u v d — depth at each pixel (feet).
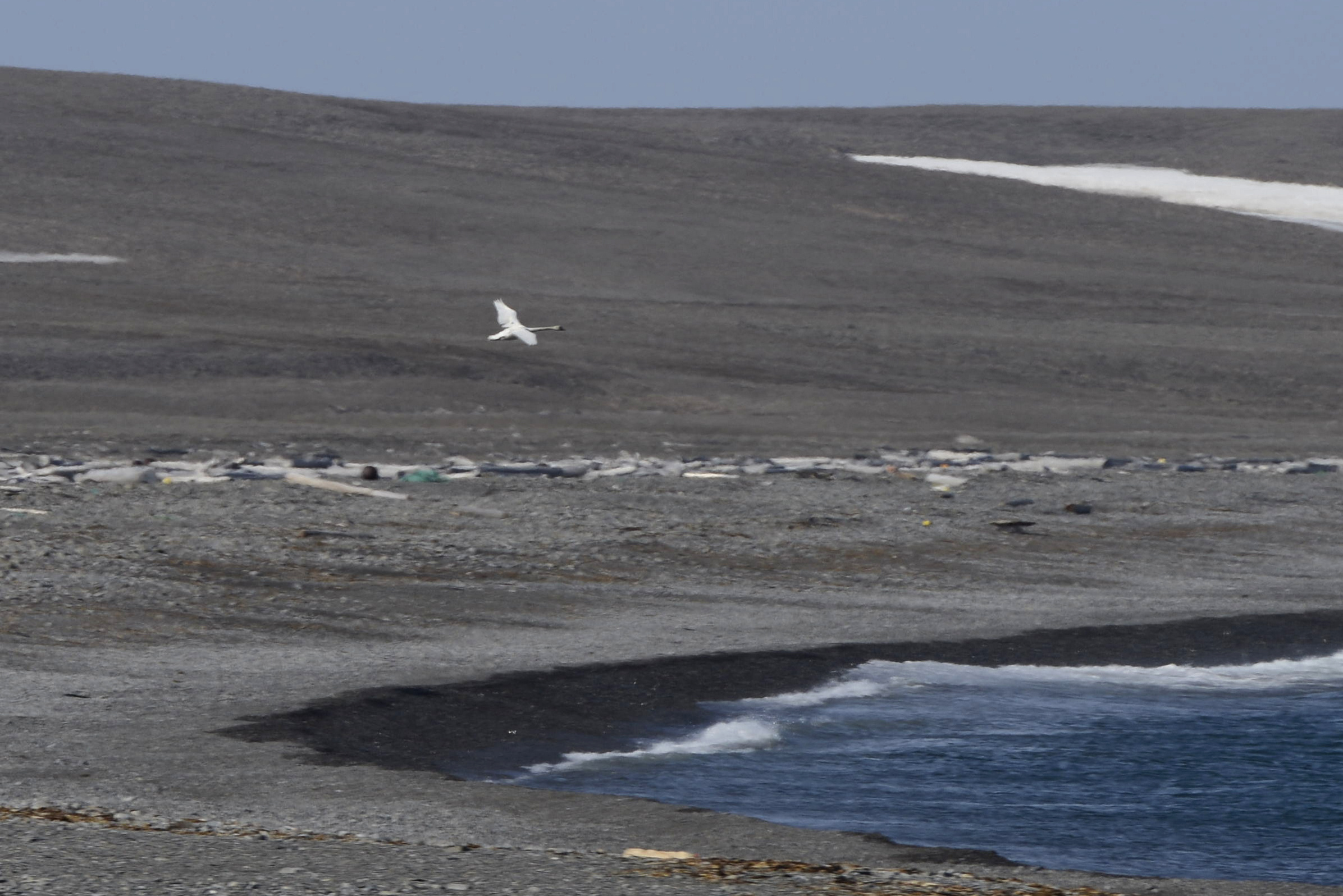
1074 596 269.03
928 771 162.40
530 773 150.41
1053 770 165.89
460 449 479.41
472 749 156.46
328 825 118.62
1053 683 206.08
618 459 455.22
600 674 191.93
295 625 216.74
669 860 106.32
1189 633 239.09
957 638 228.43
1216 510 379.76
